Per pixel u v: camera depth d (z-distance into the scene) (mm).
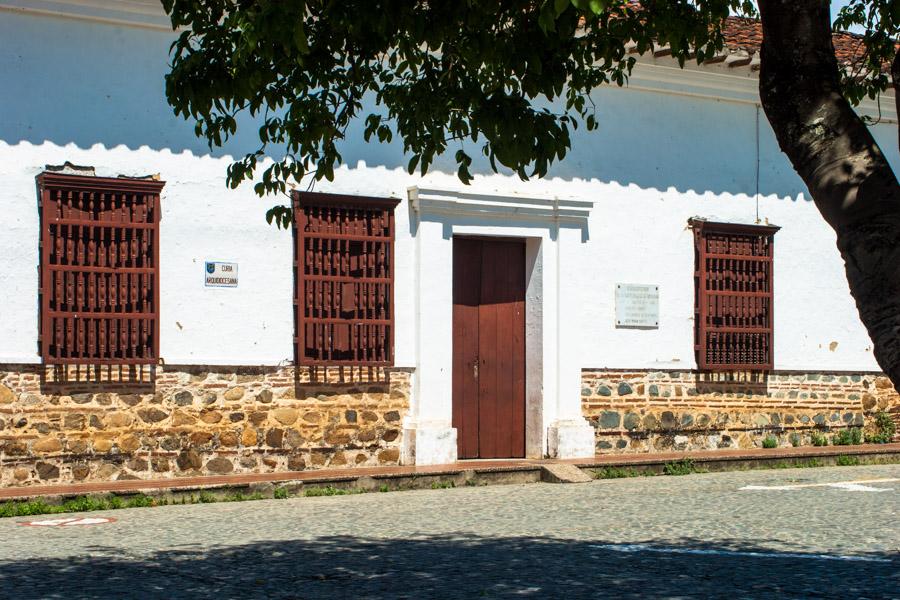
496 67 7168
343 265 14188
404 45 6902
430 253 14680
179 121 13469
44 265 12531
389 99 7504
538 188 15445
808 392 17328
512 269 15656
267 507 11492
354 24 5824
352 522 10281
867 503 11383
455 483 13445
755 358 16875
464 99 7008
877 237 4625
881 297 4578
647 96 16312
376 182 14500
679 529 9727
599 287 15828
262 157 13906
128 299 12992
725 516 10500
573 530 9695
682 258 16469
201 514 10984
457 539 9227
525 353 15664
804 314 17375
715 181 16781
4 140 12539
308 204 14016
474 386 15375
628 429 15930
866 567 7898
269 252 13898
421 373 14586
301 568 7930
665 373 16250
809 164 4938
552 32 6223
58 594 7086
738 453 15773
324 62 7016
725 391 16688
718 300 16609
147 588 7262
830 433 17500
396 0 5816
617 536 9352
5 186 12516
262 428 13758
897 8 6547
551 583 7375
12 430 12461
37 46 12750
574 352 15523
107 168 13031
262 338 13828
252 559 8312
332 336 14109
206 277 13555
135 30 13258
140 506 11734
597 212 15836
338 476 12914
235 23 5945
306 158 7613
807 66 4984
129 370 13086
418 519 10445
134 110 13227
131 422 13070
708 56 7699
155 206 13133
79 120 12922
